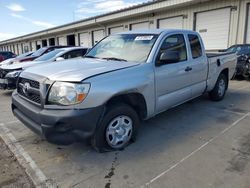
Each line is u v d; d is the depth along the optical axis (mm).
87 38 24344
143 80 3301
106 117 3027
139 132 3955
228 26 12641
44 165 2957
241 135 3793
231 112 5027
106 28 21172
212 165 2891
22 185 2572
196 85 4723
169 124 4332
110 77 2965
